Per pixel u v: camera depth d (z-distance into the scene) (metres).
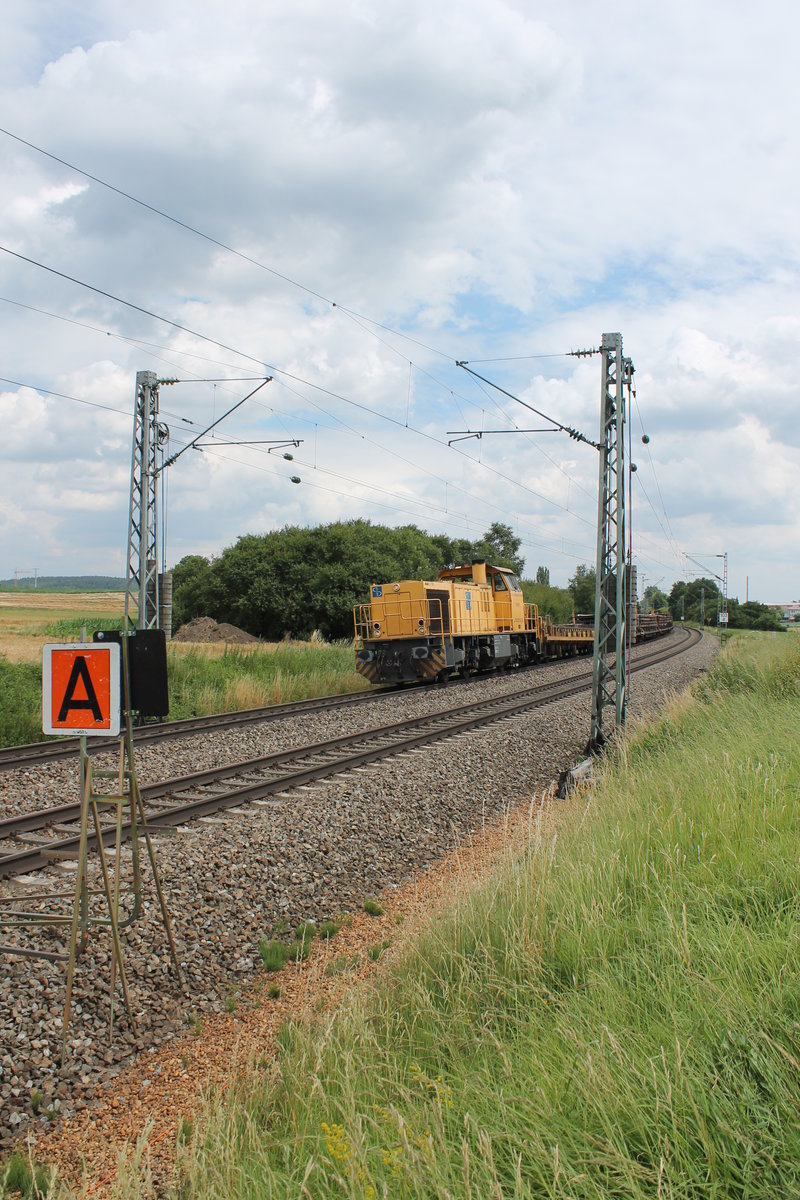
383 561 61.06
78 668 5.56
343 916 7.35
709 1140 3.00
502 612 33.28
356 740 14.98
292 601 60.59
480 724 17.52
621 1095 3.27
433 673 25.45
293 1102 3.97
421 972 5.02
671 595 152.62
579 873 5.79
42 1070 4.73
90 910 6.79
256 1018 5.52
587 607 93.62
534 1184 3.04
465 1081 3.65
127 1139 4.21
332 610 58.25
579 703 21.55
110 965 5.88
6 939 6.11
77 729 5.55
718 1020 3.67
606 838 6.75
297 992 5.80
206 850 8.23
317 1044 4.23
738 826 6.37
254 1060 4.80
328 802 10.38
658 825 6.67
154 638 5.82
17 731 15.74
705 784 7.74
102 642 5.68
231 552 65.94
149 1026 5.32
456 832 9.81
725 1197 2.82
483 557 83.38
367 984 5.49
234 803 10.34
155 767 12.73
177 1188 3.52
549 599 72.69
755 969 4.07
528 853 6.90
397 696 22.98
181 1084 4.72
